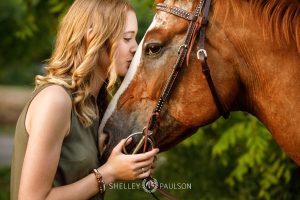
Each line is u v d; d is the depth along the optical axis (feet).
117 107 8.30
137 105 8.20
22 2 19.31
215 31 7.95
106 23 8.07
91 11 8.12
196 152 17.11
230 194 16.89
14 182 7.93
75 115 7.91
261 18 7.89
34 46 22.85
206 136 16.12
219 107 8.05
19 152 7.88
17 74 67.26
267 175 14.66
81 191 7.73
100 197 8.29
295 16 7.85
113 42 8.09
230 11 7.95
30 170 7.46
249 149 14.67
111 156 7.98
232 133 14.82
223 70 7.97
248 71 8.01
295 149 7.97
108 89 8.17
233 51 7.97
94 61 7.97
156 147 8.26
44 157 7.50
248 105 8.29
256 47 7.92
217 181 17.03
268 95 7.98
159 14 8.14
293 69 7.84
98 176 7.83
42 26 19.58
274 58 7.89
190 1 8.02
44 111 7.59
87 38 8.09
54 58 8.20
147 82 8.12
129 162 7.84
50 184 7.58
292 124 7.89
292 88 7.85
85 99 8.05
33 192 7.45
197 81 7.97
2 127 49.44
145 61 8.14
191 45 7.91
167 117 8.13
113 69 8.06
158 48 8.06
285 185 14.97
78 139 7.93
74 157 7.86
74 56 8.07
